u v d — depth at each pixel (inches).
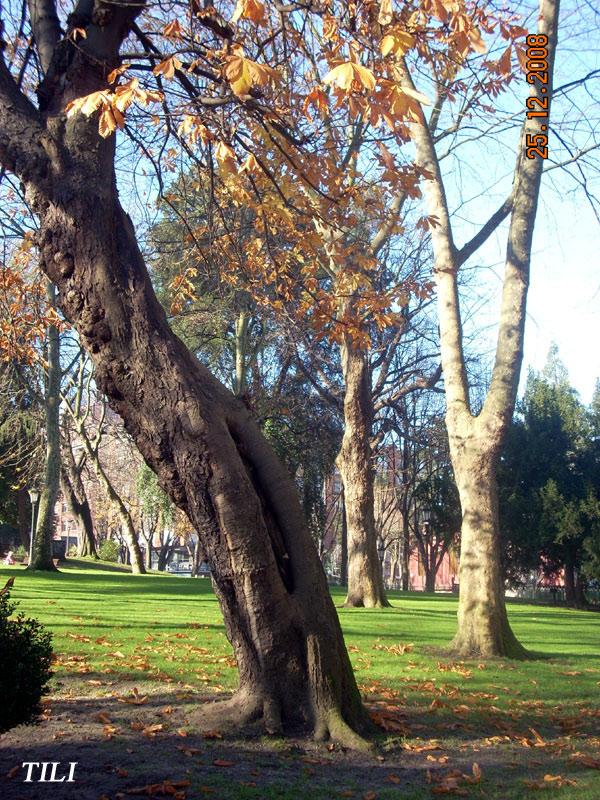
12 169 278.5
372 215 664.4
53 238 274.1
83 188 271.7
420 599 1144.8
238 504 272.4
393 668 450.3
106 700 328.8
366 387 932.0
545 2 510.6
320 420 1396.4
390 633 612.7
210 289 649.0
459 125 602.9
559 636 695.7
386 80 264.8
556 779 253.9
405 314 955.3
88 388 1411.2
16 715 219.8
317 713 282.4
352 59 262.8
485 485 531.5
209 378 284.5
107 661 406.9
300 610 285.9
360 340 495.8
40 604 660.7
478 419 534.3
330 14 352.5
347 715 291.0
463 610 527.2
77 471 1831.9
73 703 323.0
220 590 283.0
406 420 1493.6
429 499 1913.1
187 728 283.1
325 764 260.1
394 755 277.6
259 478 290.8
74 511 1893.5
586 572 1561.3
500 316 536.4
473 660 498.9
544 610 1113.4
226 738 274.7
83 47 288.5
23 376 1188.5
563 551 1644.9
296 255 504.7
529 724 343.0
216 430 272.8
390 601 1043.3
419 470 1898.4
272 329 1058.7
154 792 221.1
